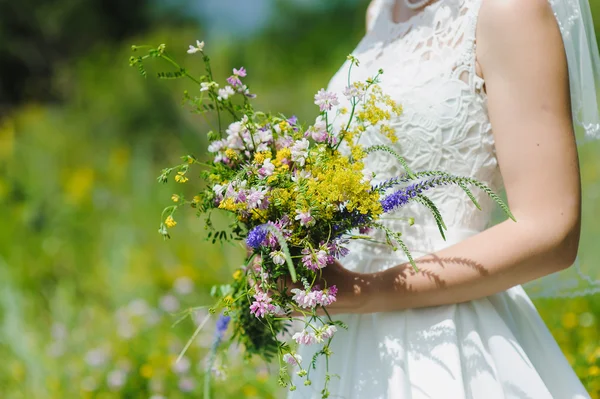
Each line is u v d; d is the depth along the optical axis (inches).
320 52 410.0
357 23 430.3
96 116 322.0
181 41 368.5
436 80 54.6
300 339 48.9
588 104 58.7
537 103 49.7
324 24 435.8
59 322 150.3
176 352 119.3
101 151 296.5
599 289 68.0
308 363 59.9
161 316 133.9
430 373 52.1
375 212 48.8
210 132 56.1
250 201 49.1
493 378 52.1
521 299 58.7
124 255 182.9
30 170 243.8
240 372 106.2
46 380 120.3
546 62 49.8
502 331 53.6
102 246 201.5
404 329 54.1
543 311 120.7
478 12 53.2
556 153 49.3
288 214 50.3
